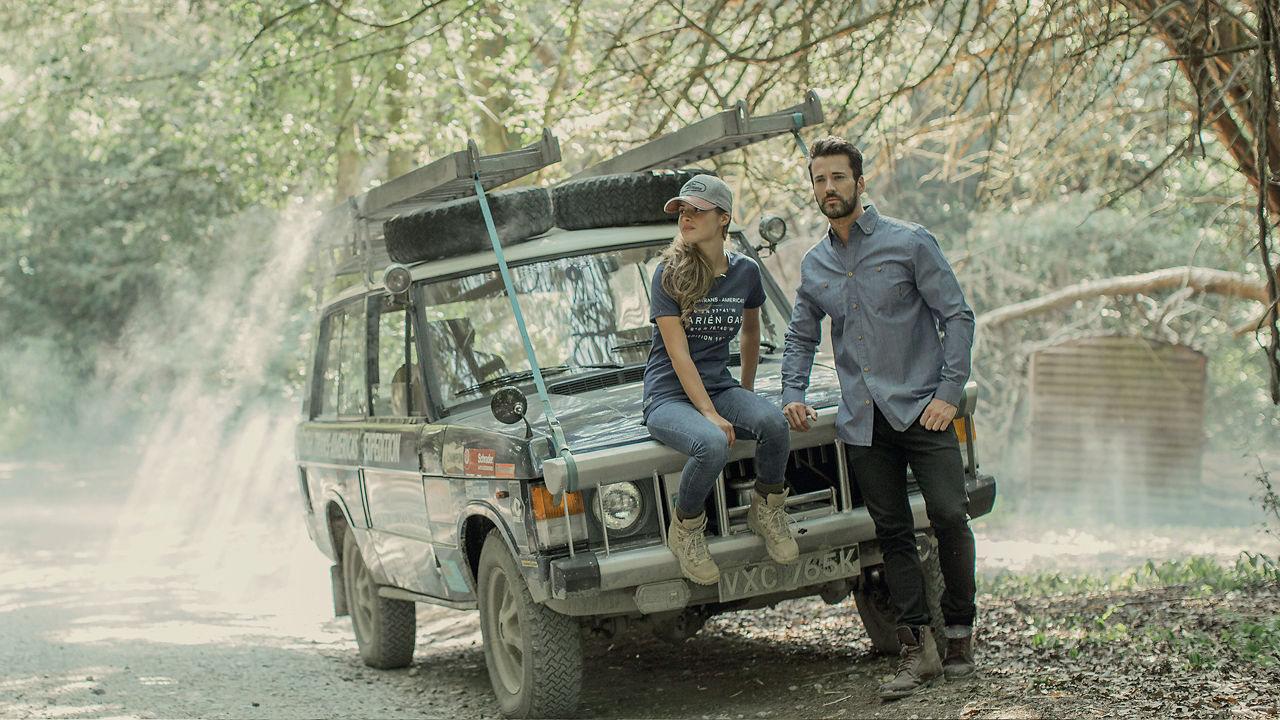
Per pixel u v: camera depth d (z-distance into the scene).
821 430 5.72
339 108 15.83
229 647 9.74
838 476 5.82
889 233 5.36
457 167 6.09
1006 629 7.02
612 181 6.93
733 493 5.68
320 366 8.74
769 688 6.40
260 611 12.46
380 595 8.02
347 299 8.04
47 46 19.84
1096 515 16.50
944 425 5.23
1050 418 17.23
